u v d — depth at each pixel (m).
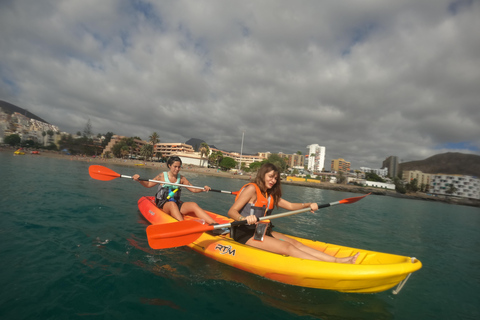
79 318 2.05
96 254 3.34
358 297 2.95
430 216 16.95
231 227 3.59
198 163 86.81
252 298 2.70
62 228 4.26
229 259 3.39
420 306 2.95
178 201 4.91
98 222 4.87
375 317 2.58
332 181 90.38
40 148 79.06
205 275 3.09
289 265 2.94
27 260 2.95
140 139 113.44
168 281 2.86
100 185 10.80
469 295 3.43
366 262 3.28
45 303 2.19
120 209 6.22
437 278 4.04
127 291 2.55
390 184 83.69
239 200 3.32
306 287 2.97
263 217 3.22
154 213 5.07
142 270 3.03
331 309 2.64
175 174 4.95
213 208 8.38
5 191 7.21
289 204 3.88
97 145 95.19
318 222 8.16
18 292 2.31
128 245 3.79
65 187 9.16
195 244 3.87
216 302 2.56
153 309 2.31
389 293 3.18
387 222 10.50
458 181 90.62
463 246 7.07
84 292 2.44
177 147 116.44
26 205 5.71
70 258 3.13
